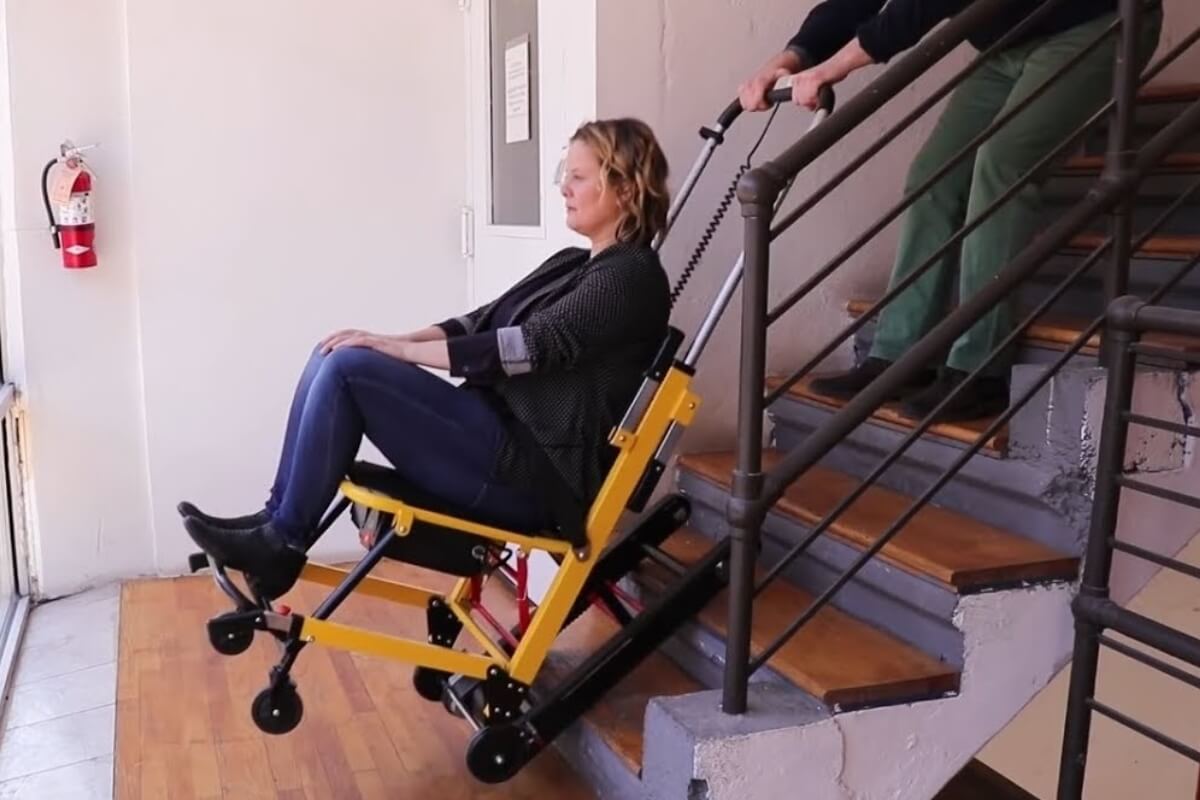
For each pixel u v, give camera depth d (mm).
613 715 2158
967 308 1740
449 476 2006
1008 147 2113
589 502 2092
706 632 2211
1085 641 1838
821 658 1911
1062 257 2502
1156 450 1921
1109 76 2096
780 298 2855
